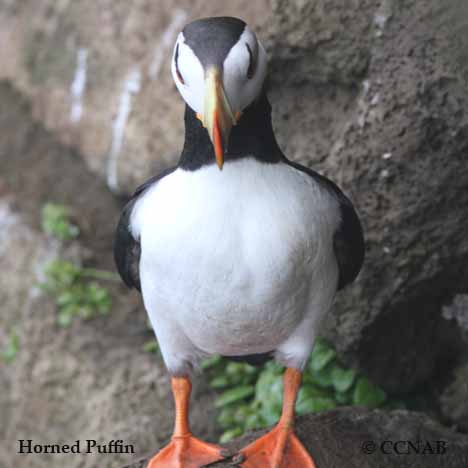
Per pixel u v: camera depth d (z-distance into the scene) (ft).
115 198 33.50
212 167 17.76
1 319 31.73
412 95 21.76
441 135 21.70
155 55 30.50
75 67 33.99
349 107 24.18
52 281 31.07
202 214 17.63
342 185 23.41
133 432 26.32
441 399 25.21
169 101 29.71
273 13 24.56
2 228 33.65
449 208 22.29
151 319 19.84
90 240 32.65
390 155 22.38
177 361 20.38
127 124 31.37
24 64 36.70
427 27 21.57
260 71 17.25
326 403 24.77
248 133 17.74
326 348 25.25
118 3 32.27
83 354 29.12
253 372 26.76
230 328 18.78
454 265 23.06
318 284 18.84
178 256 17.81
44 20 35.70
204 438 26.05
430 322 24.66
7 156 36.09
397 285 23.40
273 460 19.69
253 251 17.63
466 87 21.08
